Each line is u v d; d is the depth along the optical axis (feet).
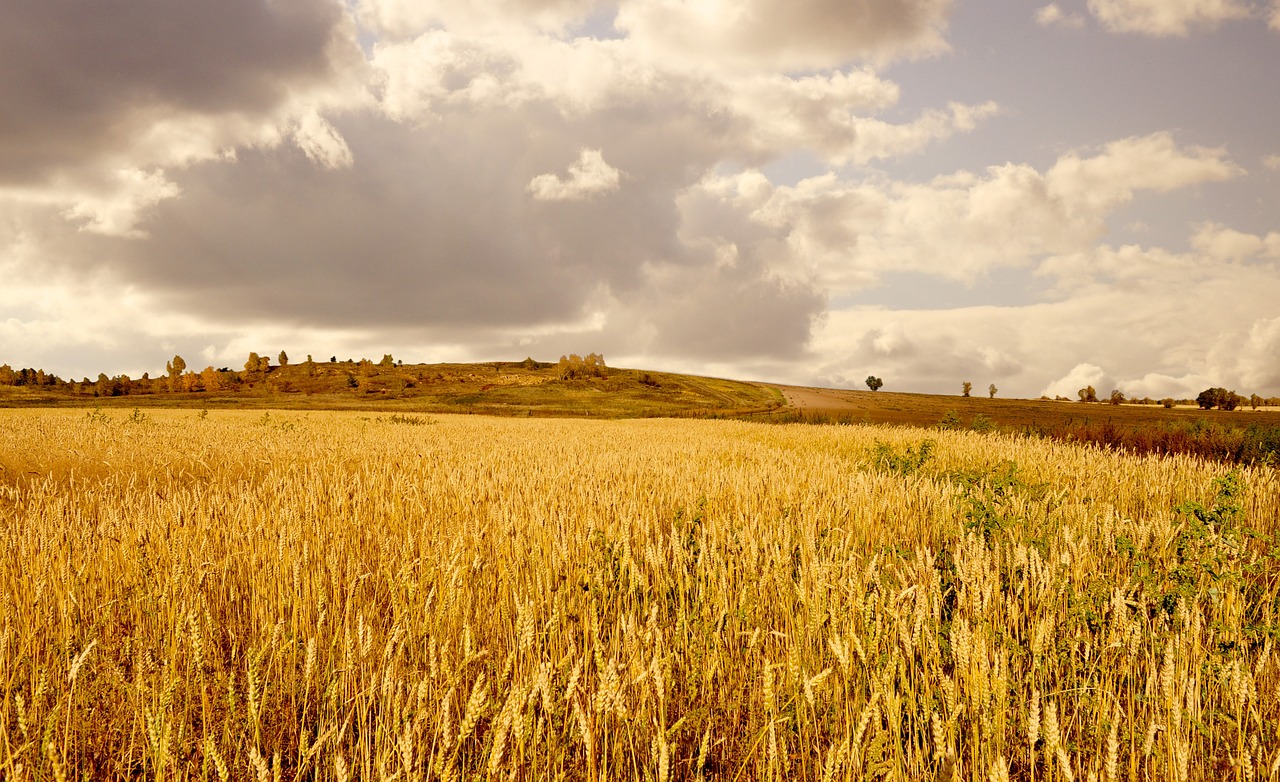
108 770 10.00
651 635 11.18
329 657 11.76
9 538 18.99
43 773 8.75
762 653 12.59
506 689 10.84
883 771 8.41
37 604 13.42
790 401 424.87
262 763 7.95
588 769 9.06
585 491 27.14
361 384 456.04
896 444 60.18
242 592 16.16
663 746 7.75
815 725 9.66
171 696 9.33
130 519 21.36
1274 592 15.55
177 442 51.34
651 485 30.73
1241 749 8.96
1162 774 9.29
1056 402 424.05
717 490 27.78
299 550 18.07
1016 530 18.94
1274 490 27.94
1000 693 9.59
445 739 7.78
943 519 22.35
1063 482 33.01
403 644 11.62
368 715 10.43
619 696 8.80
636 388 459.32
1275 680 11.54
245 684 11.22
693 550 17.58
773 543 17.15
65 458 40.42
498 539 18.79
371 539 20.70
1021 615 13.66
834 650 9.82
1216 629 12.80
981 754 9.41
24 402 314.76
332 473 36.32
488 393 418.72
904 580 13.84
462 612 13.91
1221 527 17.56
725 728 10.80
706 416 264.93
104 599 15.25
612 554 16.17
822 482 29.89
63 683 10.60
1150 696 10.57
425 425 110.42
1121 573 16.99
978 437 74.43
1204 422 81.10
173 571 14.44
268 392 432.66
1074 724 10.53
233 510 23.67
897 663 10.77
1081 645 12.44
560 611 12.80
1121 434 78.48
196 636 10.30
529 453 47.16
